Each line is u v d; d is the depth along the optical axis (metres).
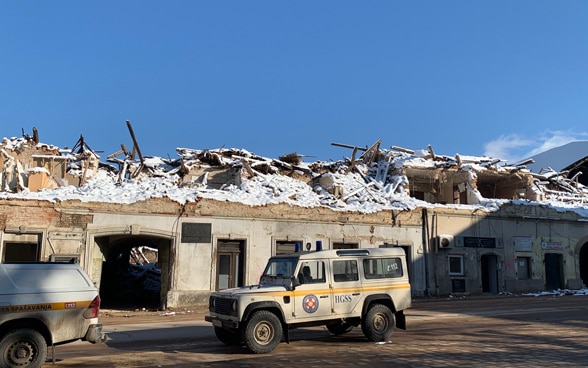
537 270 29.48
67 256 20.86
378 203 27.59
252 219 23.73
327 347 11.10
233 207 23.50
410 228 27.00
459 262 27.73
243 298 10.45
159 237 22.39
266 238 23.84
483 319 16.02
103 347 11.68
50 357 10.29
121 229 21.62
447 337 12.33
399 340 11.95
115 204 21.80
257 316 10.45
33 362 8.62
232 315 10.50
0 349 8.38
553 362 9.06
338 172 31.98
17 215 20.58
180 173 28.28
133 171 28.02
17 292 8.77
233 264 23.39
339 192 28.36
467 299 24.81
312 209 24.95
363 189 29.52
